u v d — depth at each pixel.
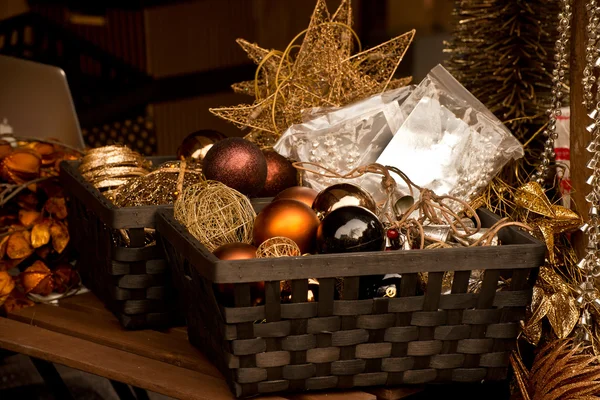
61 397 1.87
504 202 1.80
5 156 2.01
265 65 1.94
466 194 1.76
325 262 1.54
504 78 1.93
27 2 3.73
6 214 2.02
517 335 1.62
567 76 1.94
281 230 1.61
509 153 1.77
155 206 1.70
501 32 1.96
